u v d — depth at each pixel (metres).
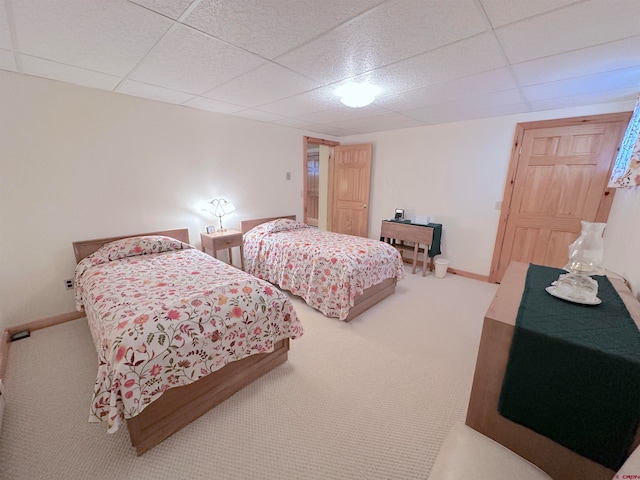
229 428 1.51
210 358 1.50
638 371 0.81
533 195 3.30
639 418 0.83
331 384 1.84
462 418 1.60
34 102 2.18
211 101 2.84
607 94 2.46
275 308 1.81
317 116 3.49
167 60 1.84
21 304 2.31
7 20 1.35
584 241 1.27
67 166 2.39
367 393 1.77
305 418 1.58
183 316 1.45
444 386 1.84
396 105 2.92
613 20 1.32
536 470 0.92
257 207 3.98
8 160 2.12
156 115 2.85
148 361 1.27
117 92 2.56
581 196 3.01
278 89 2.43
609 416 0.88
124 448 1.38
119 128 2.62
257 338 1.72
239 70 2.01
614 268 2.14
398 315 2.80
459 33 1.48
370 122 3.84
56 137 2.30
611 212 2.78
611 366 0.85
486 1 1.20
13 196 2.18
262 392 1.76
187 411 1.50
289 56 1.77
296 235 3.55
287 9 1.27
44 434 1.44
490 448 1.00
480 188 3.69
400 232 4.14
